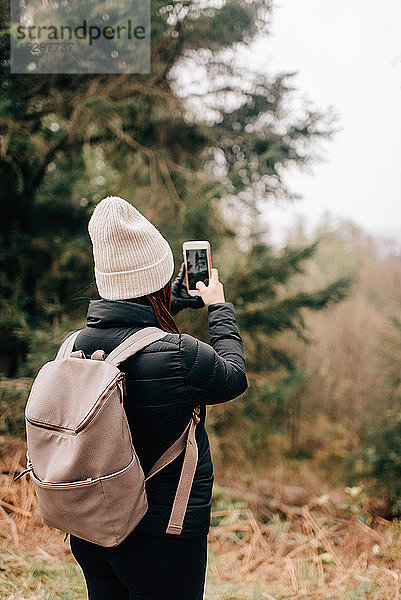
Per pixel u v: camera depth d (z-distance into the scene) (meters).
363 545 3.84
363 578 3.08
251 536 4.03
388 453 5.66
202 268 1.69
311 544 3.68
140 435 1.39
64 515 1.29
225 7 4.90
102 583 1.53
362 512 4.59
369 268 8.89
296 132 5.85
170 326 1.50
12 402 4.17
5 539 3.24
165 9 4.72
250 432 6.26
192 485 1.42
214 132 5.57
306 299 6.13
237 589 2.96
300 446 8.30
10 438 4.17
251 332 6.05
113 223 1.39
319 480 6.96
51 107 4.73
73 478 1.26
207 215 5.73
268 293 6.00
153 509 1.39
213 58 5.30
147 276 1.42
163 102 5.40
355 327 8.97
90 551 1.48
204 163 6.10
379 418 6.22
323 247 8.28
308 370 8.70
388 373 6.34
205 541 1.47
